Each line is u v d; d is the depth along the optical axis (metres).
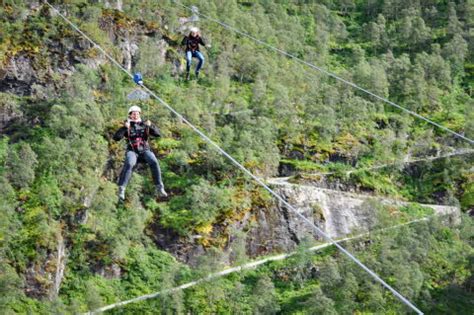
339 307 58.66
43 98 68.00
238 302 58.41
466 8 112.12
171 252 62.16
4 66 67.94
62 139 63.28
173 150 68.31
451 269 65.88
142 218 62.34
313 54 92.88
